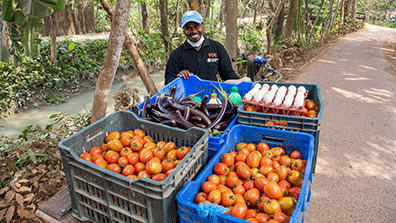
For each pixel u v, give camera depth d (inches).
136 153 81.1
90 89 443.2
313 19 769.6
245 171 81.8
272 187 73.2
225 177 82.2
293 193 75.0
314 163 96.7
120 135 90.4
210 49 148.3
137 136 87.0
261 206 72.2
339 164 156.1
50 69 401.7
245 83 127.2
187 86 142.1
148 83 178.4
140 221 64.9
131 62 483.8
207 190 72.4
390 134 190.7
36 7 162.1
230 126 100.0
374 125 205.3
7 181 124.2
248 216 70.3
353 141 181.3
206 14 673.0
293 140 91.9
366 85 311.0
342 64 423.5
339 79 335.9
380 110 235.3
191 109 104.4
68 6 697.0
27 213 104.9
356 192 133.5
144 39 508.4
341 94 279.3
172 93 114.7
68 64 427.2
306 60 450.9
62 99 401.1
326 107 243.6
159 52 505.4
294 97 103.8
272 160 87.9
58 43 436.1
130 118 95.2
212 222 59.6
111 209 68.7
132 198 64.3
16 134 319.0
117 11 107.6
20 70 371.9
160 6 268.1
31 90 382.6
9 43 209.8
